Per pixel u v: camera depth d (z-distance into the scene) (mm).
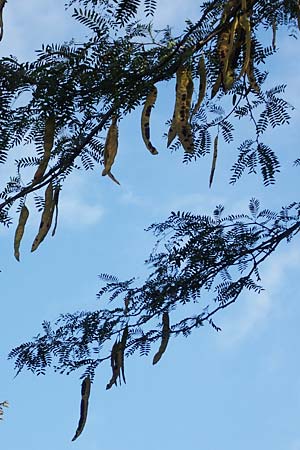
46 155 3508
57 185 3762
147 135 3615
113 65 3500
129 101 3611
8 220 3783
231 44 3889
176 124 3697
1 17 3354
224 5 3994
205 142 5359
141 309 6527
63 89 3428
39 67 3396
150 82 3611
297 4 4559
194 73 4070
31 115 3469
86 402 5328
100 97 3561
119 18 3406
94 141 3740
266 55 4402
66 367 6242
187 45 3783
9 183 3775
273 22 4590
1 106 3400
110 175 3637
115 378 5730
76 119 3535
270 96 5215
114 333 6445
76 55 3449
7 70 3359
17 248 3787
